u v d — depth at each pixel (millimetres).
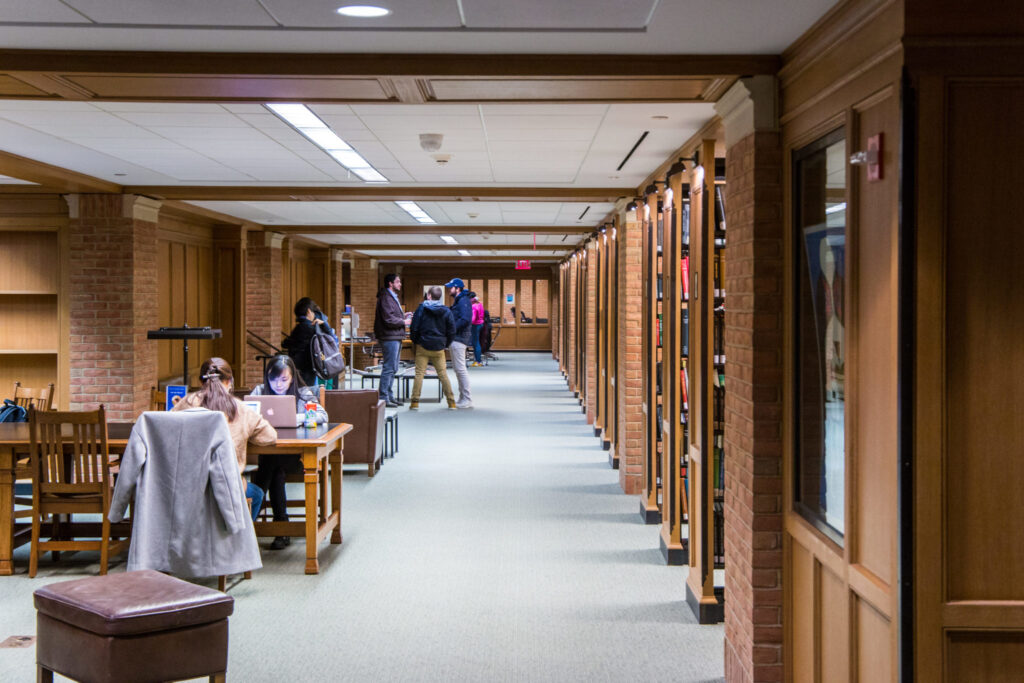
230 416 5586
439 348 14547
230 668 4266
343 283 23156
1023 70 2625
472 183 8602
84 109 5277
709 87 4117
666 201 5953
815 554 3451
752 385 3883
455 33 3611
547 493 8336
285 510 6570
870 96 2891
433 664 4332
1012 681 2693
